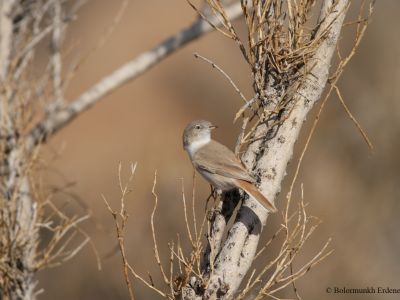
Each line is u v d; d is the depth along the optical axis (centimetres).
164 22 3080
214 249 610
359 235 1627
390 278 1606
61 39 1045
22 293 815
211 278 579
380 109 1880
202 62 2808
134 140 2589
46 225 821
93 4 3114
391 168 1792
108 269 1591
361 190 1739
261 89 631
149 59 1153
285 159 626
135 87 2791
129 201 1623
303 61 621
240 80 2705
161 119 2691
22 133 882
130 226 1585
